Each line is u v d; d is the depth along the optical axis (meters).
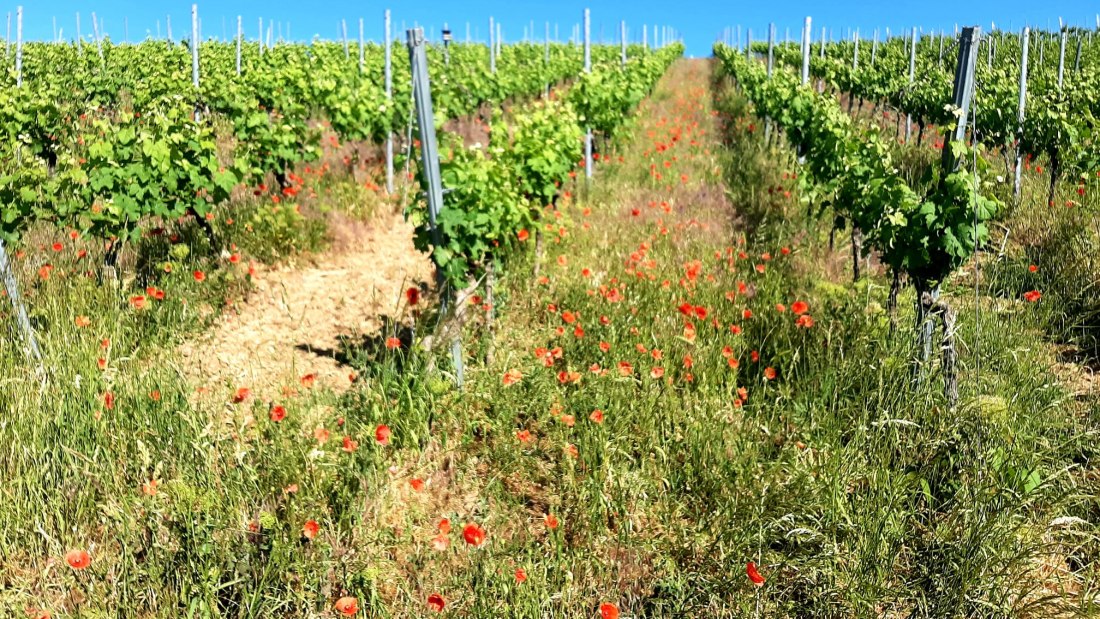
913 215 4.07
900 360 3.92
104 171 5.79
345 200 8.86
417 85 4.02
